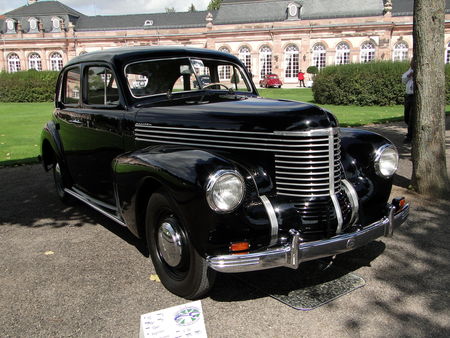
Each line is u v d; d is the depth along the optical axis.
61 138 5.32
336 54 47.69
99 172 4.60
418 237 4.41
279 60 49.41
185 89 4.45
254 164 3.39
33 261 4.02
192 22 54.84
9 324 3.01
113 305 3.23
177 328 2.45
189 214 2.92
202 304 3.24
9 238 4.61
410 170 7.09
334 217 3.26
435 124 5.48
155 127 3.81
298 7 48.41
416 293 3.35
